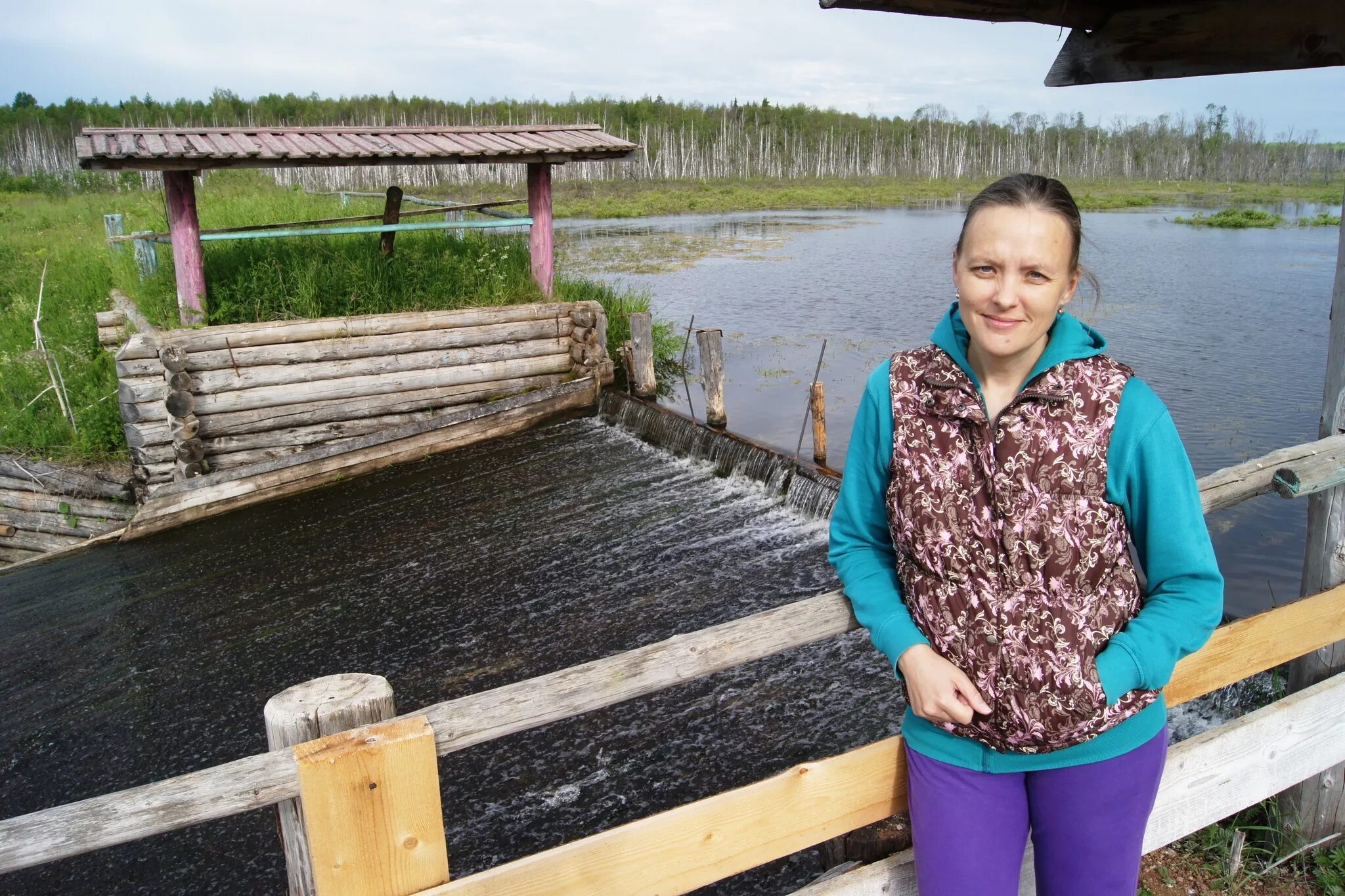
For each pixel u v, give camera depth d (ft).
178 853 14.80
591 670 5.90
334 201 62.13
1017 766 5.43
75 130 196.65
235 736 18.07
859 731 16.22
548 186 36.73
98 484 29.45
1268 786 8.57
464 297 34.91
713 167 267.18
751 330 50.44
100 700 19.69
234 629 22.22
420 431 33.06
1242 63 8.71
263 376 30.32
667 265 77.61
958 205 171.94
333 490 31.01
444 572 24.20
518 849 14.10
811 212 153.89
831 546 6.27
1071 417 5.04
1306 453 7.92
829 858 8.07
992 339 5.05
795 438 31.19
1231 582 20.16
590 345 36.09
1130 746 5.38
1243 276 64.13
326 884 5.38
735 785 15.17
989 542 5.16
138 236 34.65
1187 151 273.54
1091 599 5.16
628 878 6.08
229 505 29.91
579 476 30.25
